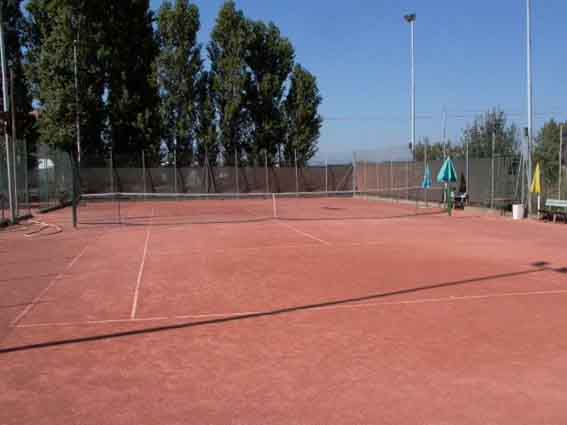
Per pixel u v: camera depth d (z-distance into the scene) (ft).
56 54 118.21
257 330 22.06
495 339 20.66
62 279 33.04
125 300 27.43
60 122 120.37
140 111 131.13
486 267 36.09
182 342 20.62
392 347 19.77
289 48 146.72
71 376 17.33
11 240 52.95
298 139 147.95
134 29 130.00
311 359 18.58
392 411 14.56
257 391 15.96
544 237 52.75
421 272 34.42
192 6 133.69
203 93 140.56
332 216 80.02
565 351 19.29
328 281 31.76
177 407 14.94
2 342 20.81
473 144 109.81
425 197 94.53
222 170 133.69
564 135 70.59
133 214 86.43
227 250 44.75
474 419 14.07
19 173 83.46
